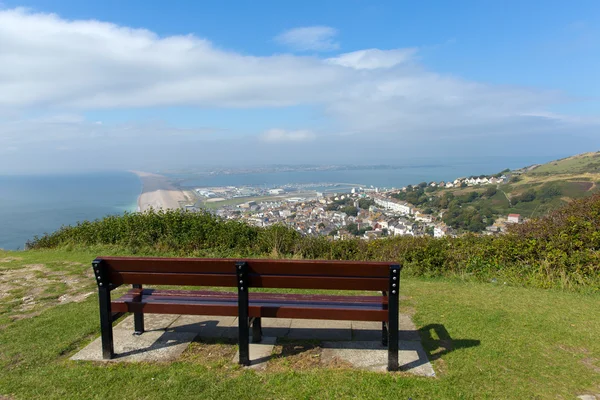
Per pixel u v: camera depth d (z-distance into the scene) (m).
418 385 2.78
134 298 3.35
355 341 3.52
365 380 2.83
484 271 6.27
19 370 3.01
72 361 3.15
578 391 2.74
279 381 2.82
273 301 3.21
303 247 7.98
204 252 7.88
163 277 3.09
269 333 3.71
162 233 8.45
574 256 5.80
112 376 2.90
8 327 3.88
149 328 3.81
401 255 6.99
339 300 3.23
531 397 2.66
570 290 5.36
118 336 3.63
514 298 4.92
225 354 3.27
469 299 4.85
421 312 4.29
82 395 2.66
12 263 7.02
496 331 3.75
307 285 2.97
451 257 6.61
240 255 7.79
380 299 3.26
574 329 3.82
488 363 3.12
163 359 3.18
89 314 4.20
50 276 6.04
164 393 2.68
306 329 3.80
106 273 3.13
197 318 4.07
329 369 3.00
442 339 3.57
